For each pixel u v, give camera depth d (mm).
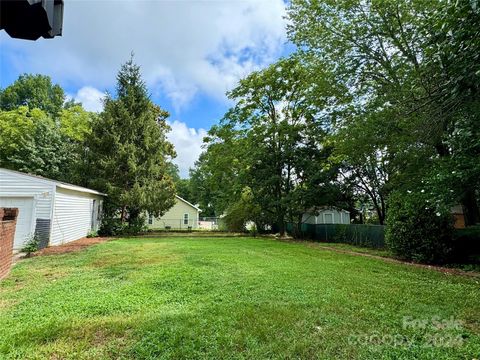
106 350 2844
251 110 20078
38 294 4719
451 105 6383
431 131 7805
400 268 7477
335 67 11930
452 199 6906
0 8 1412
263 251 10625
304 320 3611
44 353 2783
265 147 19141
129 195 17922
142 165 18719
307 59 13062
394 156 11914
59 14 1640
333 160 14062
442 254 8367
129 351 2820
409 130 9375
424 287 5387
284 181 19281
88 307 4066
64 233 12758
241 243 13688
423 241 8539
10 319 3641
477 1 4230
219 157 21109
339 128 12492
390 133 10359
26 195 11422
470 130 6258
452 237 8484
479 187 7289
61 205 12398
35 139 22672
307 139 18812
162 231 24375
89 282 5516
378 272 6867
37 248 9656
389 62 10984
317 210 19312
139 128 19172
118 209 19250
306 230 19750
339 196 18656
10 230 6469
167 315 3734
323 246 13664
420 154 10258
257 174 19266
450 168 6949
